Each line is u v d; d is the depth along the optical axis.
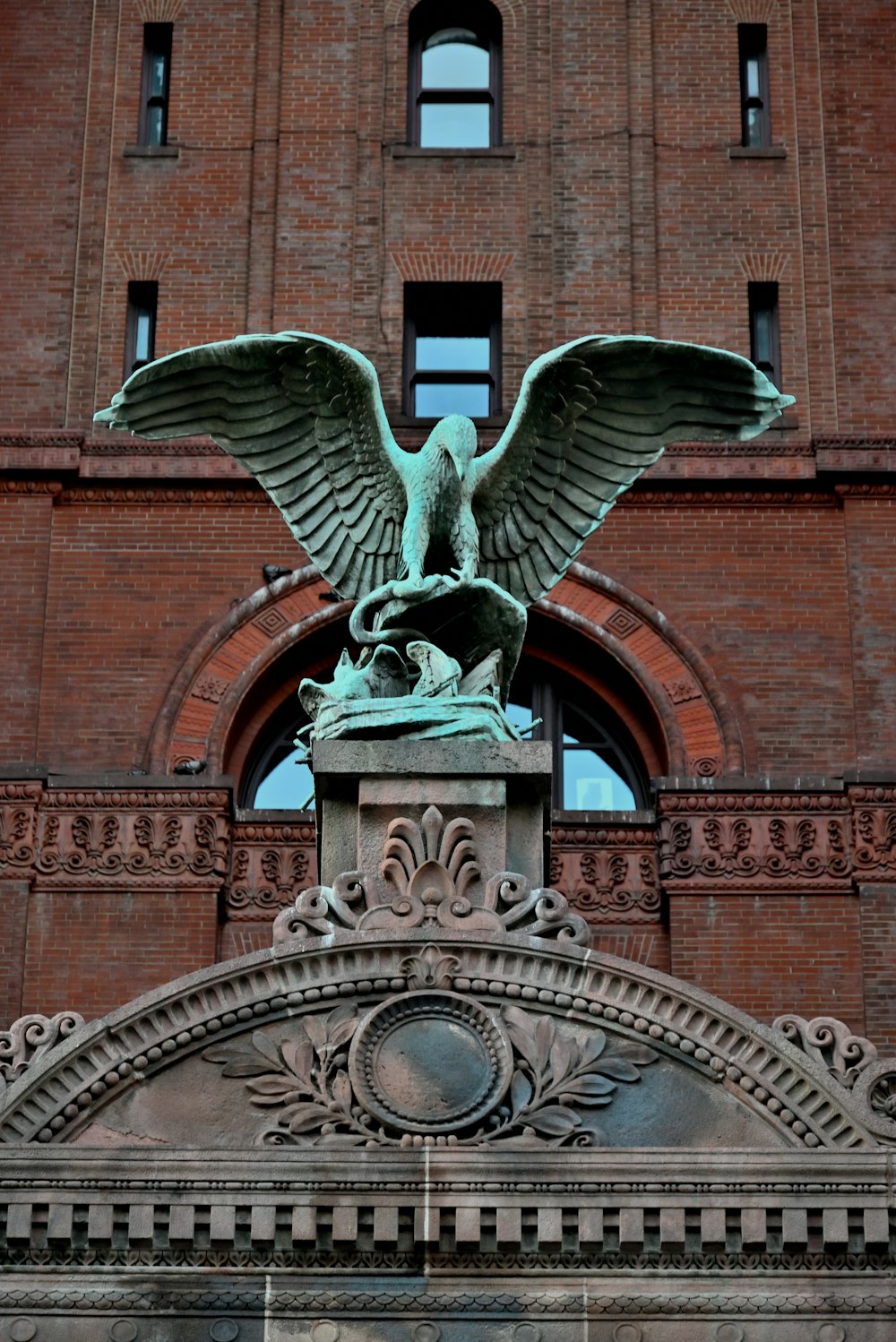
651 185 43.72
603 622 40.88
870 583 41.03
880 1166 20.44
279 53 44.72
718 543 41.41
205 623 40.94
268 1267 20.36
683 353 25.27
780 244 43.38
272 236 43.41
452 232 43.47
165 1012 21.55
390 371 42.66
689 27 44.91
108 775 39.44
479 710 23.33
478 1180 20.42
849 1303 20.25
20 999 38.16
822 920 38.69
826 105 44.38
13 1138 21.03
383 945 21.73
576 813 39.47
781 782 39.38
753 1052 21.38
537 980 21.62
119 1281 20.31
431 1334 20.17
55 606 40.94
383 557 25.30
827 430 42.03
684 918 38.69
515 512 25.38
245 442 25.38
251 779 40.78
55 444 41.69
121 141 44.16
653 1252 20.38
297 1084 21.28
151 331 43.12
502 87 44.75
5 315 42.84
